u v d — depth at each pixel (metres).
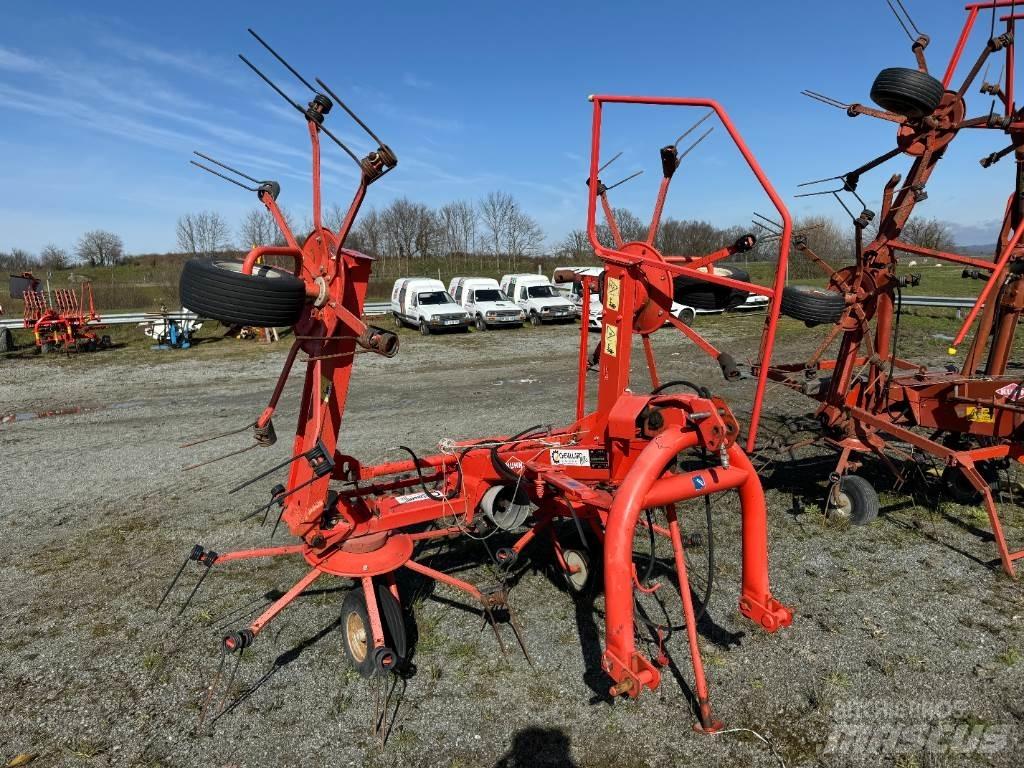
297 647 4.49
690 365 16.42
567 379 14.86
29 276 20.81
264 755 3.51
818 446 8.73
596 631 4.55
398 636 3.92
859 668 4.09
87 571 5.76
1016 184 6.44
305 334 3.82
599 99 4.02
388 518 4.33
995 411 5.89
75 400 13.60
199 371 16.89
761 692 3.88
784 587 5.12
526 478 4.69
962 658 4.16
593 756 3.43
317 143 3.64
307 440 4.11
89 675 4.25
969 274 7.08
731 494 7.12
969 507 6.57
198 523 6.78
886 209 6.14
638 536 6.12
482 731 3.63
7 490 7.96
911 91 5.06
